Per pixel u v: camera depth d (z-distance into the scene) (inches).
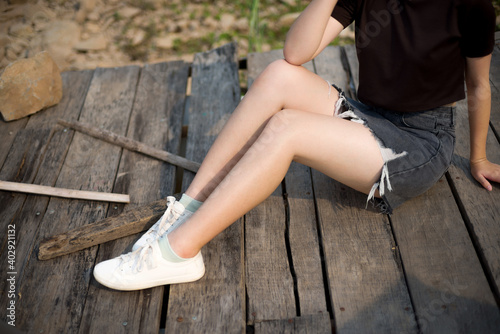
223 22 174.4
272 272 76.3
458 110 102.7
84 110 116.7
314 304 71.3
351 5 75.5
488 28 65.2
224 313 70.5
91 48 167.0
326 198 87.4
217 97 117.3
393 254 76.6
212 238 74.3
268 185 68.2
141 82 124.8
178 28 174.1
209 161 75.7
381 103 75.4
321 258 81.5
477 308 67.3
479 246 74.9
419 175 72.2
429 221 80.2
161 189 93.5
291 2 180.2
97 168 99.2
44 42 169.2
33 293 75.3
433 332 65.4
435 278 72.0
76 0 187.8
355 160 70.6
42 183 96.2
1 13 180.2
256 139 75.5
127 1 188.2
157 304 72.8
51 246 79.7
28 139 107.5
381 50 72.5
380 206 83.7
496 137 94.8
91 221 87.3
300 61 75.3
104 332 69.7
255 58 129.5
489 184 82.5
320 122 68.9
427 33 68.4
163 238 71.3
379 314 68.8
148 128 110.6
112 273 72.4
